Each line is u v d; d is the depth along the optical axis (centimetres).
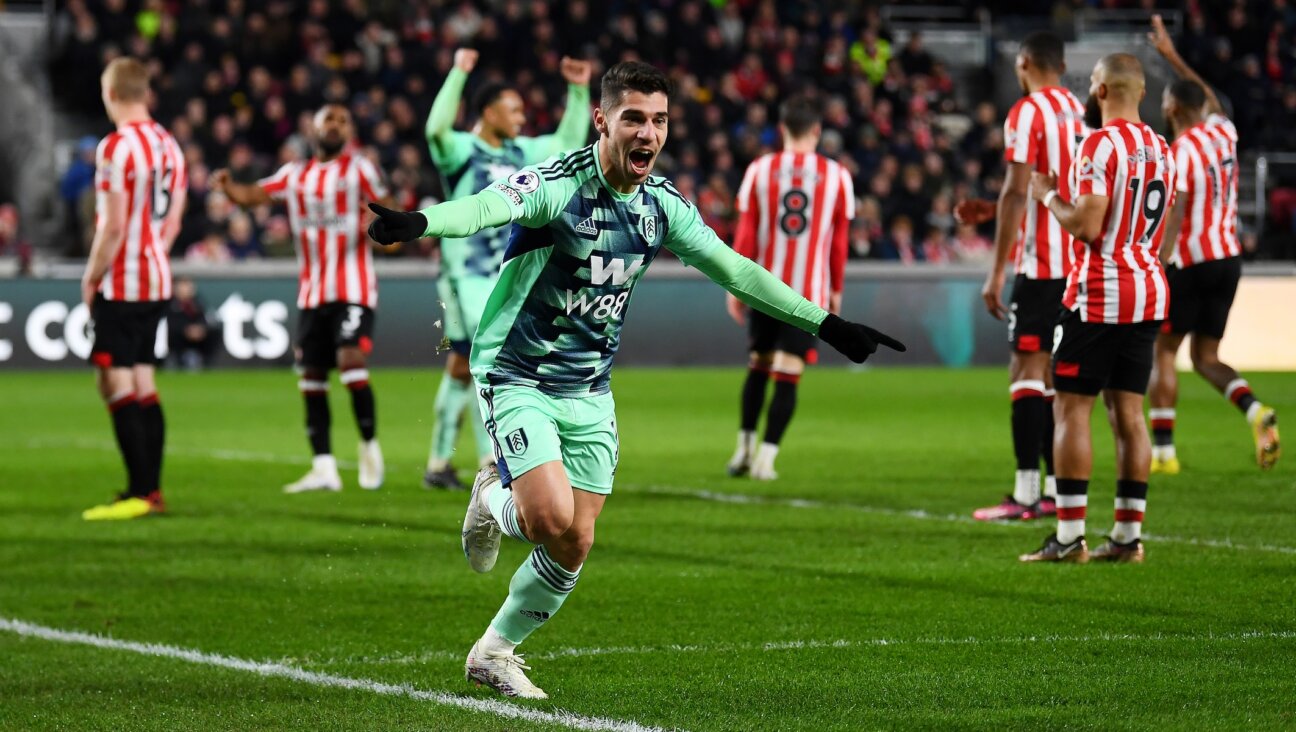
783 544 1380
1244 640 970
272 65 4278
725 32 4634
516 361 847
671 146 4203
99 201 1566
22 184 4400
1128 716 795
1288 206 4284
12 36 4628
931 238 4078
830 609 1096
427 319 3666
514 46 4288
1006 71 4994
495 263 1752
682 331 3775
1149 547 1318
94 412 2789
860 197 4184
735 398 2989
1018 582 1176
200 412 2761
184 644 1026
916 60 4728
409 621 1091
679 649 980
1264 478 1775
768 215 1894
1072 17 4891
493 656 865
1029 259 1468
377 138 3981
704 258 841
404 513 1605
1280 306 3838
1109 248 1205
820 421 2569
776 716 811
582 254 817
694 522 1518
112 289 1583
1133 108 1202
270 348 3653
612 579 1222
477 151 1727
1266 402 2822
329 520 1564
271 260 3734
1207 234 1783
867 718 804
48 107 4425
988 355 3856
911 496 1695
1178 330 1811
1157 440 1845
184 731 809
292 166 1788
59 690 902
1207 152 1764
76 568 1310
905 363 3819
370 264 1797
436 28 4438
